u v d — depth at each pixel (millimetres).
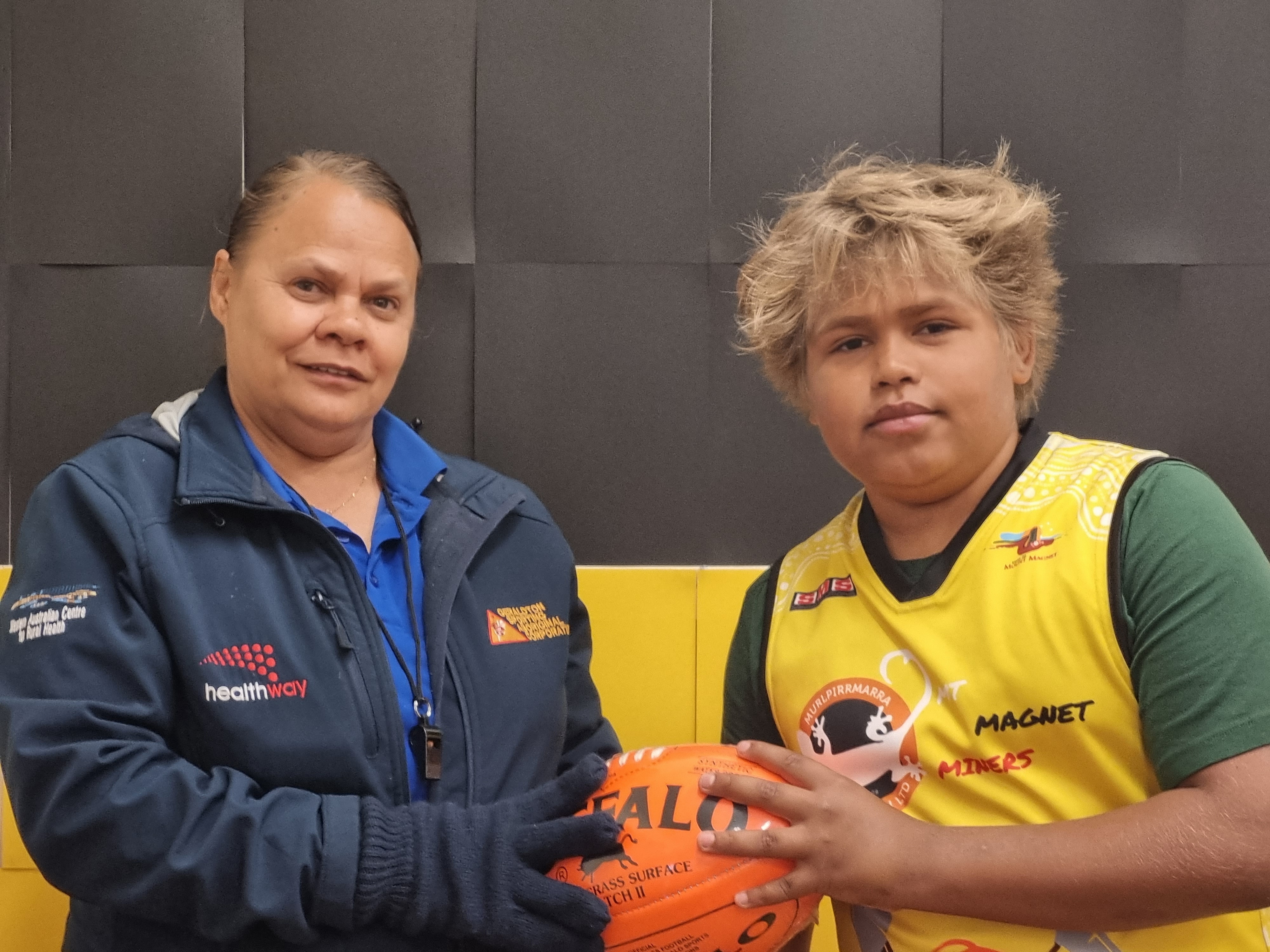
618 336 1619
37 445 1605
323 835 874
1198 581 803
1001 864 812
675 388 1619
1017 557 908
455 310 1621
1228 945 848
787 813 864
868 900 850
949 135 1604
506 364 1616
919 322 923
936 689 920
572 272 1619
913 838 839
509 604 1136
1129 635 835
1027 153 1599
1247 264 1587
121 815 861
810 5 1607
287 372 1046
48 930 1542
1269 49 1585
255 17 1609
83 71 1605
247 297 1060
